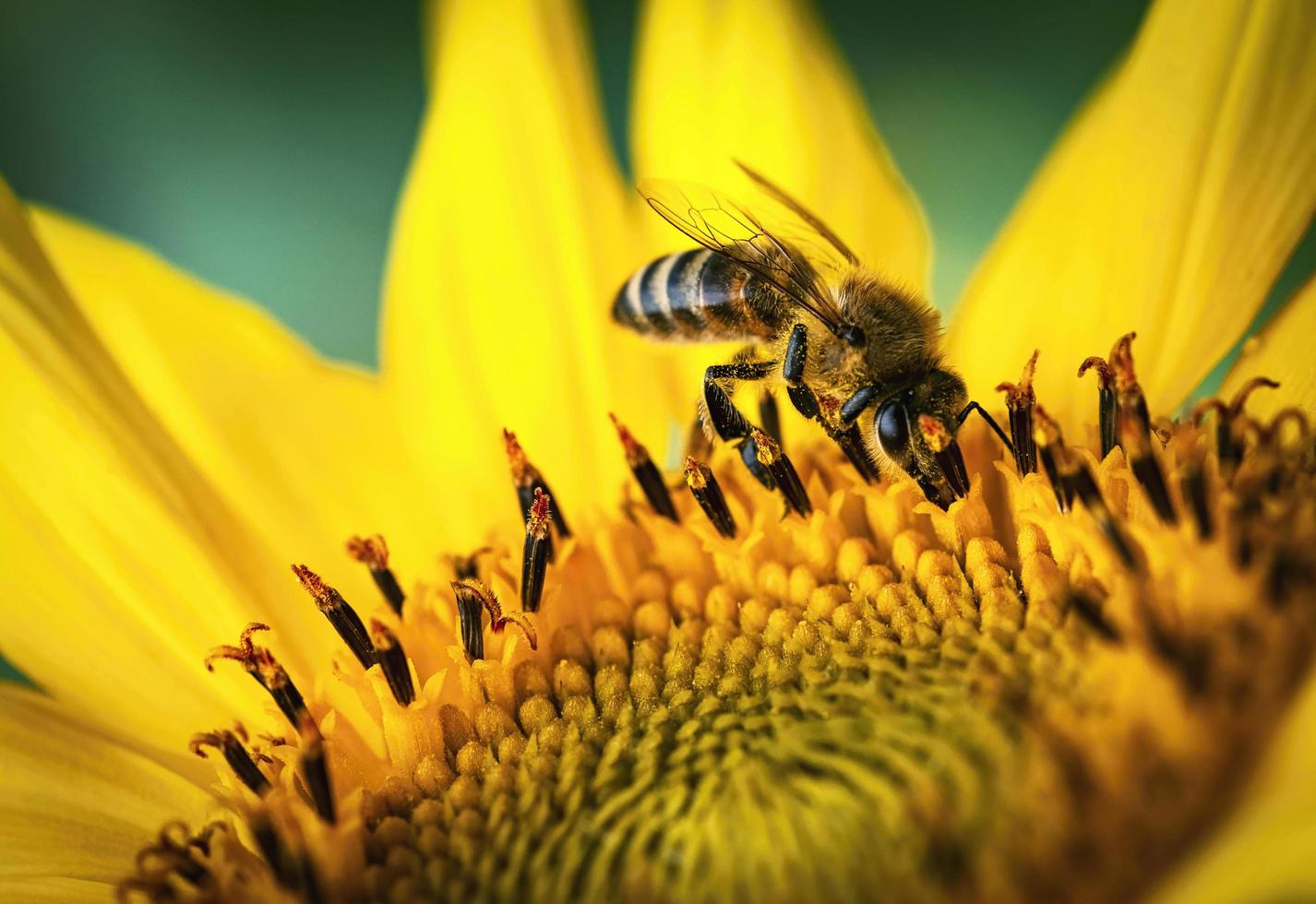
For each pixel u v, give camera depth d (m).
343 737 0.10
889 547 0.10
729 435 0.10
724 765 0.09
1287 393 0.10
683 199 0.11
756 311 0.11
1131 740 0.09
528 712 0.10
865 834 0.09
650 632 0.10
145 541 0.10
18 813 0.10
